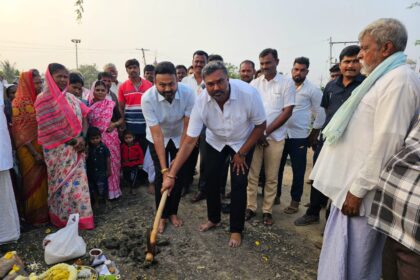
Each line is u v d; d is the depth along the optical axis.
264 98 3.51
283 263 2.84
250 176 3.66
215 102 2.72
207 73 2.48
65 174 3.27
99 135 3.85
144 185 4.79
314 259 2.92
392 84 1.71
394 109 1.69
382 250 2.02
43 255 2.89
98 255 2.72
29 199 3.38
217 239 3.21
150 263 2.68
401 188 1.57
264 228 3.49
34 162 3.34
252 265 2.79
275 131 3.41
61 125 3.20
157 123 3.18
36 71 3.31
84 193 3.36
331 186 2.04
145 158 4.44
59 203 3.35
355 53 2.96
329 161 2.07
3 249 2.97
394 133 1.69
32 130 3.28
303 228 3.52
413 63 2.14
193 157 4.30
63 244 2.73
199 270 2.70
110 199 4.13
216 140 3.04
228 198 4.31
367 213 1.89
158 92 3.03
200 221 3.61
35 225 3.45
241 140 3.00
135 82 4.57
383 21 1.79
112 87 5.53
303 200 4.41
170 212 3.51
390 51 1.79
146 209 3.89
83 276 2.37
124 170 4.42
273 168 3.50
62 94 3.21
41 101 3.12
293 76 3.84
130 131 4.40
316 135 4.09
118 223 3.52
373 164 1.76
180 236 3.25
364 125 1.88
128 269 2.69
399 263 1.70
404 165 1.58
